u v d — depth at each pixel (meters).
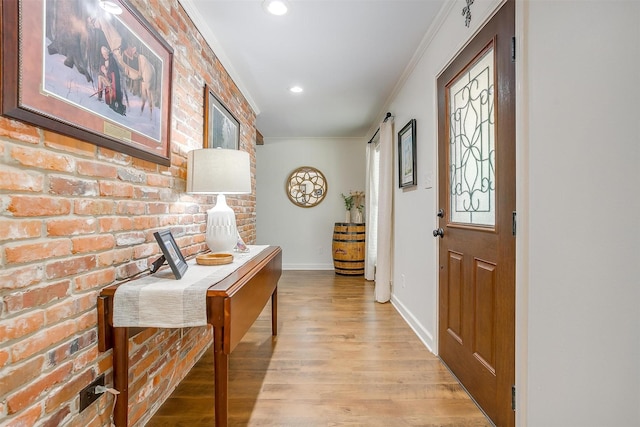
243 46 2.27
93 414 1.07
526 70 1.14
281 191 5.22
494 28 1.37
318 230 5.20
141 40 1.32
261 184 5.22
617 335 0.79
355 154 5.20
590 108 0.86
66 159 0.96
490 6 1.40
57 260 0.93
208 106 2.07
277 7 1.82
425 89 2.26
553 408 1.02
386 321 2.68
